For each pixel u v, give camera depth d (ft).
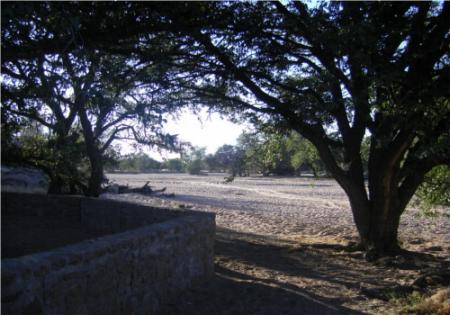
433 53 35.50
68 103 19.24
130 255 19.47
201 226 26.68
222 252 39.19
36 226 37.27
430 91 33.50
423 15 34.65
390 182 40.47
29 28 18.83
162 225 23.21
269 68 38.65
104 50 25.66
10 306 13.42
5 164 36.73
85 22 23.15
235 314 22.00
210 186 171.42
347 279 31.55
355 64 32.53
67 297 15.70
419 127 34.94
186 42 33.35
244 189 157.58
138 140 33.35
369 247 40.22
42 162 36.88
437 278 29.71
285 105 38.99
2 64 20.51
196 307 22.47
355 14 32.35
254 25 34.24
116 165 48.49
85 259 16.61
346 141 41.32
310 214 83.30
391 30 34.14
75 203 39.06
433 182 46.96
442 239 55.93
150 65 29.89
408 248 47.91
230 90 39.83
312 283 29.58
